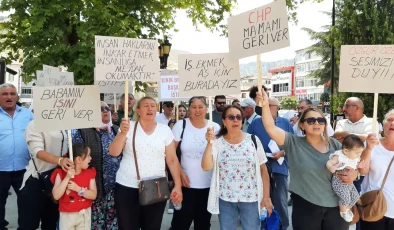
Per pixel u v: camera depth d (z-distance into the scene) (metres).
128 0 13.96
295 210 3.71
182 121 4.74
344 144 3.55
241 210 4.01
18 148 5.35
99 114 4.16
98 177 4.52
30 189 4.39
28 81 13.64
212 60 4.32
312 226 3.60
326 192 3.60
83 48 12.44
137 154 4.05
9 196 7.93
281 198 5.53
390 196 3.67
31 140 4.30
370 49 3.82
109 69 4.05
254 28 4.00
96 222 4.57
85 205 4.13
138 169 4.04
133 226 4.05
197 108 4.61
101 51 4.04
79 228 4.14
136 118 4.39
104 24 12.55
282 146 3.84
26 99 45.84
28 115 5.59
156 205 4.09
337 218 3.61
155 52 4.28
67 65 13.32
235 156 4.00
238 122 4.04
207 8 16.03
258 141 4.12
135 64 4.16
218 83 4.30
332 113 19.62
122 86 8.55
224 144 4.11
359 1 25.73
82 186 4.11
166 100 8.41
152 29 14.75
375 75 3.79
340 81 3.93
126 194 4.05
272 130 3.78
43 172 4.40
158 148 4.11
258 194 3.97
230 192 3.97
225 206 4.03
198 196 4.53
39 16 12.34
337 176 3.55
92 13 12.27
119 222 4.09
